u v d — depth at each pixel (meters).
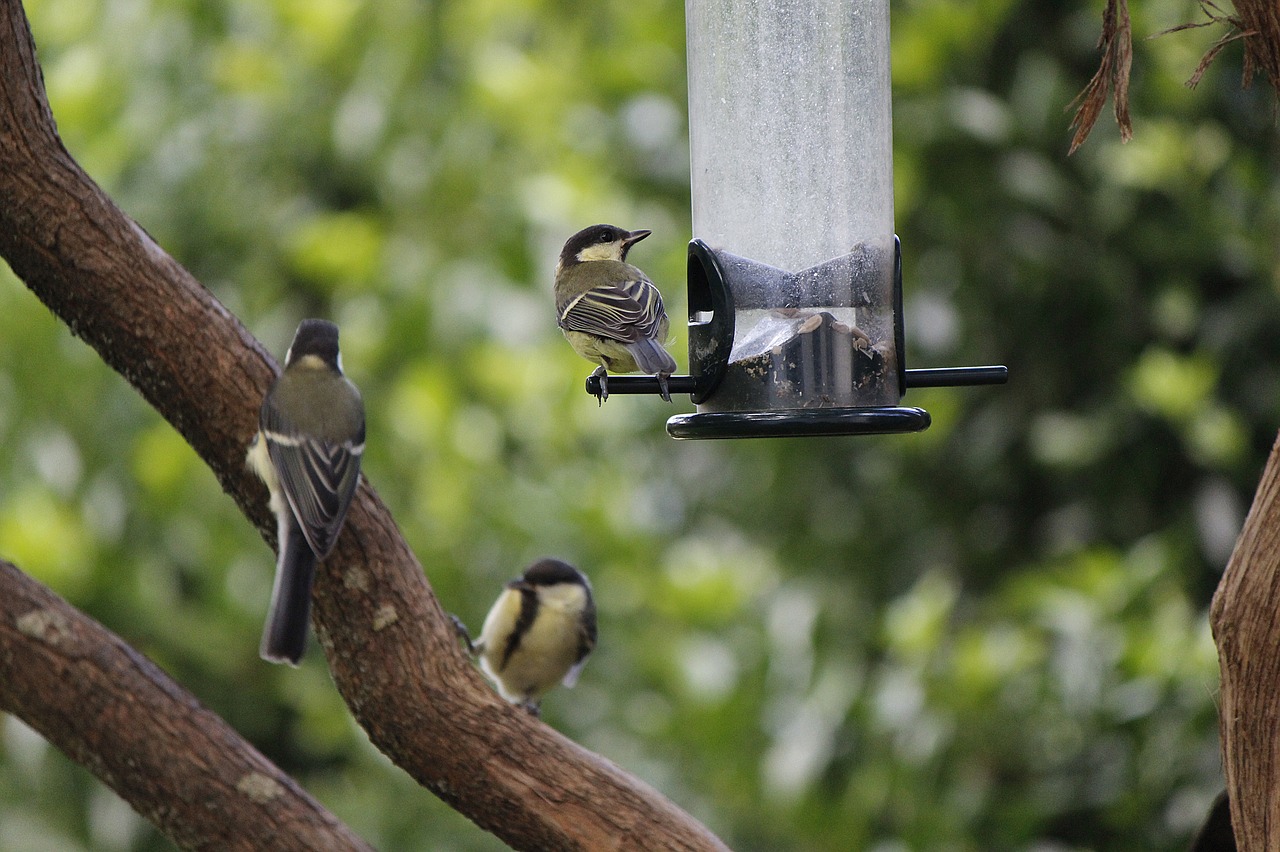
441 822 12.32
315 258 13.68
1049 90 11.78
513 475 13.77
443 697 6.38
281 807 5.79
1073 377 12.26
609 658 12.52
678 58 13.77
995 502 12.66
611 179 13.97
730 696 11.80
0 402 12.96
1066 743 10.85
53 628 5.61
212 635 12.78
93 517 12.84
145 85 14.54
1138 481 12.01
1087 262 11.92
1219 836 5.90
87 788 12.30
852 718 11.52
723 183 8.21
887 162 8.27
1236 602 5.07
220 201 14.47
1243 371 11.87
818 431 7.39
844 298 8.05
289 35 14.84
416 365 13.51
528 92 14.18
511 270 13.91
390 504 13.39
